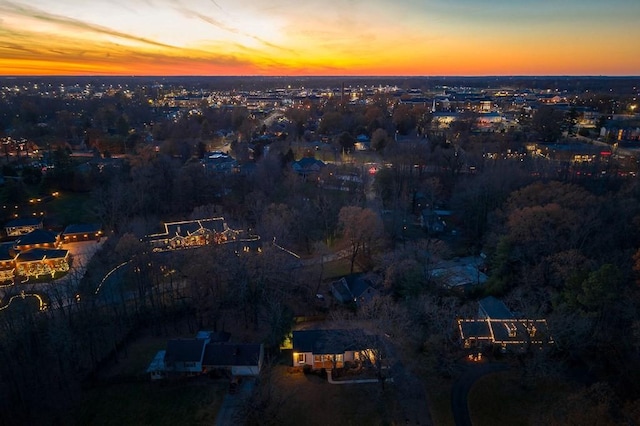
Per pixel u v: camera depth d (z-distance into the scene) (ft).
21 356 242.78
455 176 510.99
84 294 296.51
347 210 352.28
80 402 226.17
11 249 376.07
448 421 205.46
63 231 426.10
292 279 323.16
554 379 222.07
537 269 271.08
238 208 463.01
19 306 260.42
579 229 290.97
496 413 207.62
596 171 460.96
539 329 232.53
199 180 488.85
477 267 337.31
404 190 476.95
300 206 425.69
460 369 235.20
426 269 307.58
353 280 316.60
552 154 579.07
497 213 353.51
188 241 383.65
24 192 472.44
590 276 230.07
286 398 220.64
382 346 235.61
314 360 241.14
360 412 212.23
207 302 293.23
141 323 291.38
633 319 212.84
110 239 405.59
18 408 222.28
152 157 562.66
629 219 302.86
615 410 180.34
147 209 460.55
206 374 240.53
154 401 225.76
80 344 261.44
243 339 275.59
